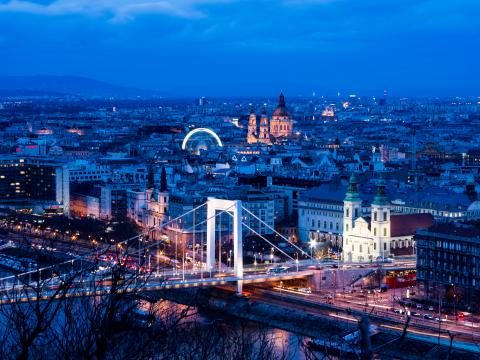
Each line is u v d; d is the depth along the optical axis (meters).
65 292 163.88
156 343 176.00
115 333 163.50
